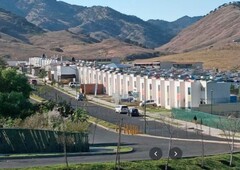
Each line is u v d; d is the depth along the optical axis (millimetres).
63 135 44094
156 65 169375
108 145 56312
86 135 49750
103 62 171375
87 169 36156
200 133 68750
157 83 103875
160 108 99688
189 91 94875
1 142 45344
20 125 53000
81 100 108938
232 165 43344
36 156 43375
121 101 107938
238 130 69375
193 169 39969
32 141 46750
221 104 90312
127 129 70875
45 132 47594
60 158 43188
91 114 89875
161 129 73625
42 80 147375
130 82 114562
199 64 173500
